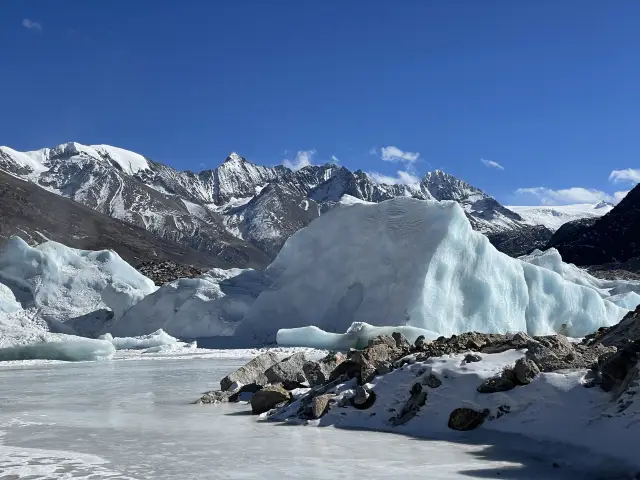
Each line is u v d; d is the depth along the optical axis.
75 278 55.88
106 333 48.94
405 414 11.80
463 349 13.38
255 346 41.88
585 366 10.84
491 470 8.62
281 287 45.06
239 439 11.12
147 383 22.05
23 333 40.72
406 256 39.81
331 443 10.57
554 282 43.75
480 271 39.75
